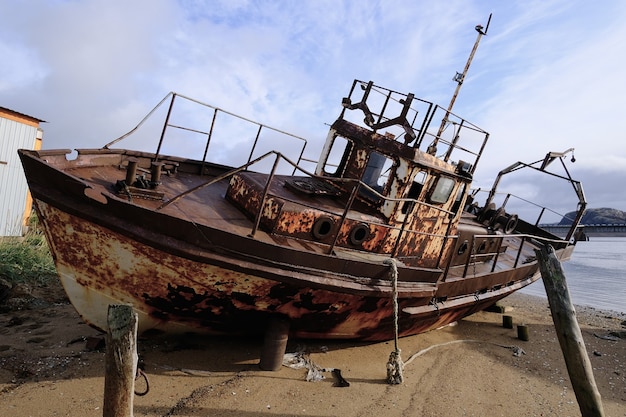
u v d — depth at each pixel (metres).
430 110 7.42
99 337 6.46
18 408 4.66
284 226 6.05
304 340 7.54
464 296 8.82
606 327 12.04
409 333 8.66
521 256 12.62
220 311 5.90
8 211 11.73
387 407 5.76
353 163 7.91
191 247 5.04
